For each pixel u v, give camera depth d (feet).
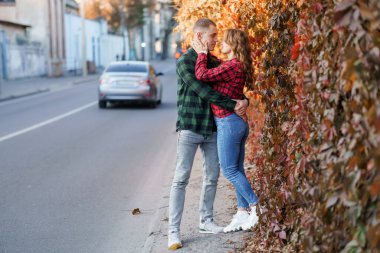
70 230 19.70
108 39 245.04
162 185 26.50
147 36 345.10
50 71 150.00
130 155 34.71
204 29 16.28
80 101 76.28
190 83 16.10
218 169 17.44
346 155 9.06
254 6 20.62
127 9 252.42
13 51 129.29
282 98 14.90
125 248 17.83
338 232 9.70
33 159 33.09
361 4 7.92
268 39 16.30
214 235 17.30
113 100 65.46
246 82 16.97
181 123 16.55
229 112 16.31
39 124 49.98
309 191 10.75
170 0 35.12
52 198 24.07
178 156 16.72
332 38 9.98
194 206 20.67
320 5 10.50
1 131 45.32
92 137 42.29
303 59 11.56
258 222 16.49
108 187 26.12
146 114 59.93
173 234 16.42
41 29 148.97
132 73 65.77
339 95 9.64
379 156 7.34
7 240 18.65
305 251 10.97
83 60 147.84
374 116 7.73
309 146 11.70
